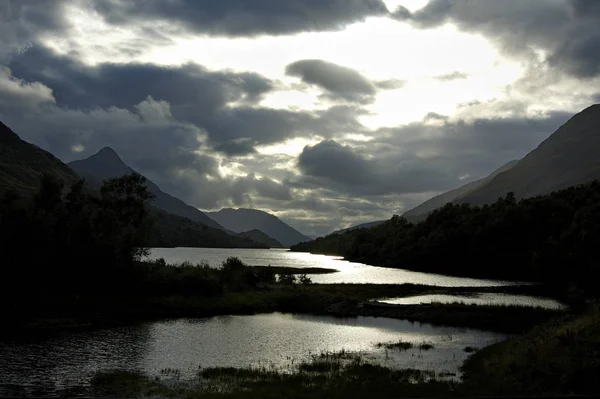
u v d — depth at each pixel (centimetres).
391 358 4047
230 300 7519
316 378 3225
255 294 7981
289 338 5056
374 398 2606
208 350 4362
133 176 9500
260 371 3497
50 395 2823
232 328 5678
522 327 5819
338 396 2667
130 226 9294
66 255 7075
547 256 14075
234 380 3216
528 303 7838
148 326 5681
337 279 12550
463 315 6425
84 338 4816
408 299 8269
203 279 7625
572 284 11812
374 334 5366
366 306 7312
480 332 5534
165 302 6962
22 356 3941
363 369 3531
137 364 3741
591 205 15612
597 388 2469
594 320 3259
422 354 4231
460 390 2694
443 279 13812
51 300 6475
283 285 9100
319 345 4681
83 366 3634
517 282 13062
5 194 7825
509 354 3347
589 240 12912
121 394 2852
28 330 5144
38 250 6850
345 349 4484
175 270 7956
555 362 2756
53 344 4472
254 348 4484
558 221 16375
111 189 9362
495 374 3034
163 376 3350
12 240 6638
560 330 3338
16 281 6512
